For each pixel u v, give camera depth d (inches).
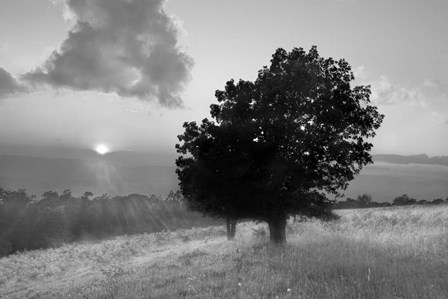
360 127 777.6
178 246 1444.4
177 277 538.6
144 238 2010.3
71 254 1679.4
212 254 799.7
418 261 495.8
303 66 783.1
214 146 780.0
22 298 847.7
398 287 363.9
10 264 1630.2
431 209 1258.6
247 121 780.0
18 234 3912.4
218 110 847.1
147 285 498.6
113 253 1455.5
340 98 764.6
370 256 530.0
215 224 3752.5
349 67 797.9
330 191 798.5
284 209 775.1
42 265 1456.7
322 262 505.7
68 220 4239.7
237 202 785.6
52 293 771.4
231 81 843.4
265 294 373.1
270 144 753.0
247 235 1387.8
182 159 853.2
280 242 796.6
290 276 444.5
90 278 855.1
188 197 891.4
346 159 774.5
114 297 458.9
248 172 768.3
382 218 1129.4
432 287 349.4
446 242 618.5
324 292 366.9
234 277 474.0
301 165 758.5
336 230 1018.1
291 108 777.6
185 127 854.5
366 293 354.0
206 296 388.8
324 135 760.3
